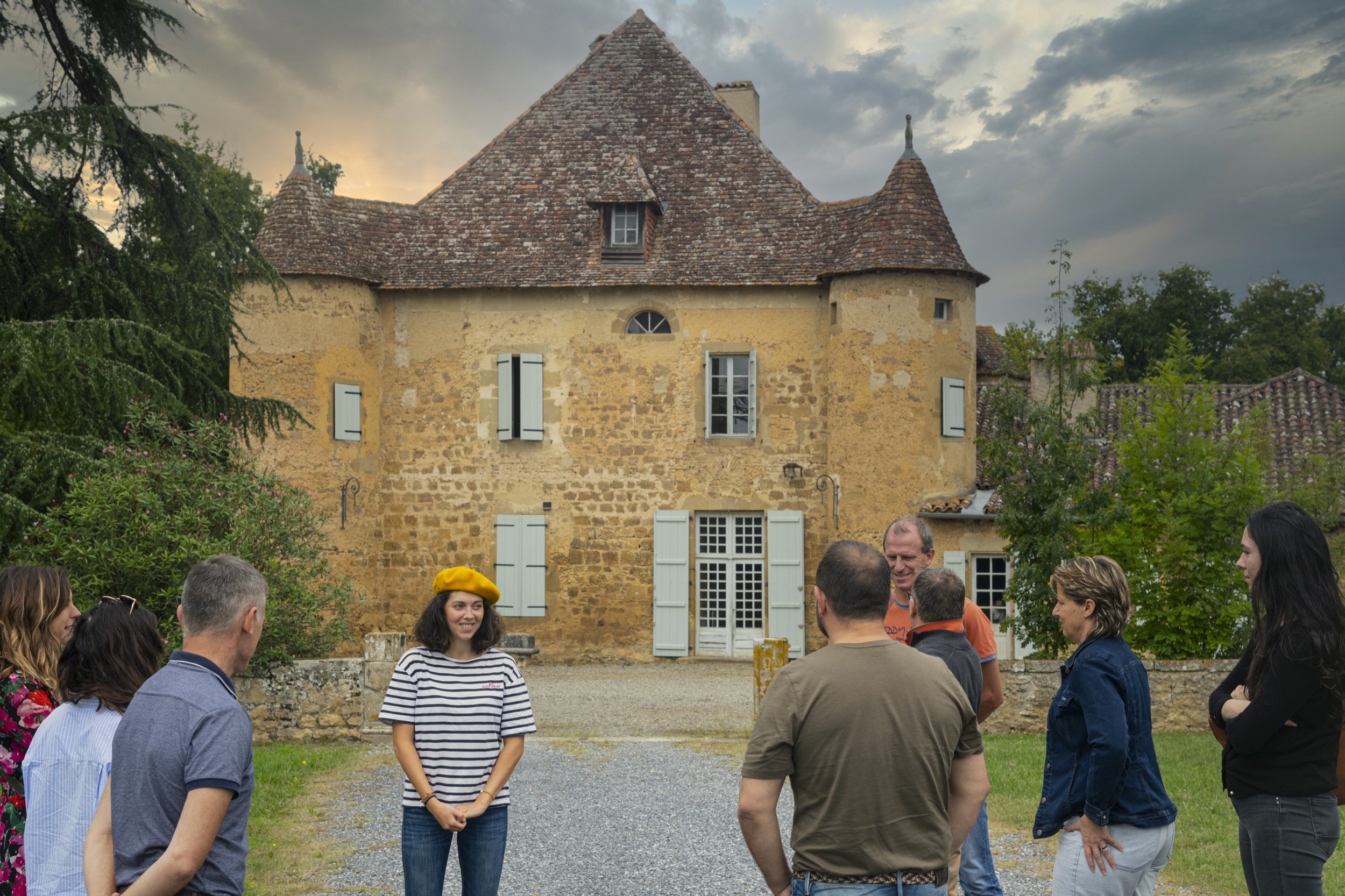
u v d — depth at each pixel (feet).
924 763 10.23
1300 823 12.03
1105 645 13.05
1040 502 44.45
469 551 64.03
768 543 62.34
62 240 41.65
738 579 63.57
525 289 63.62
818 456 62.64
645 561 63.16
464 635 14.61
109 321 36.99
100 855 9.78
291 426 47.26
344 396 62.23
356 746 35.96
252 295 61.31
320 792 28.73
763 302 63.36
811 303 63.21
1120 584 13.28
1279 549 12.32
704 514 63.77
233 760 9.72
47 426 36.86
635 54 72.13
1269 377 122.93
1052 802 13.16
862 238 61.41
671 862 22.04
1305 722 12.11
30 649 12.66
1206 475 42.93
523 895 19.88
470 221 66.33
